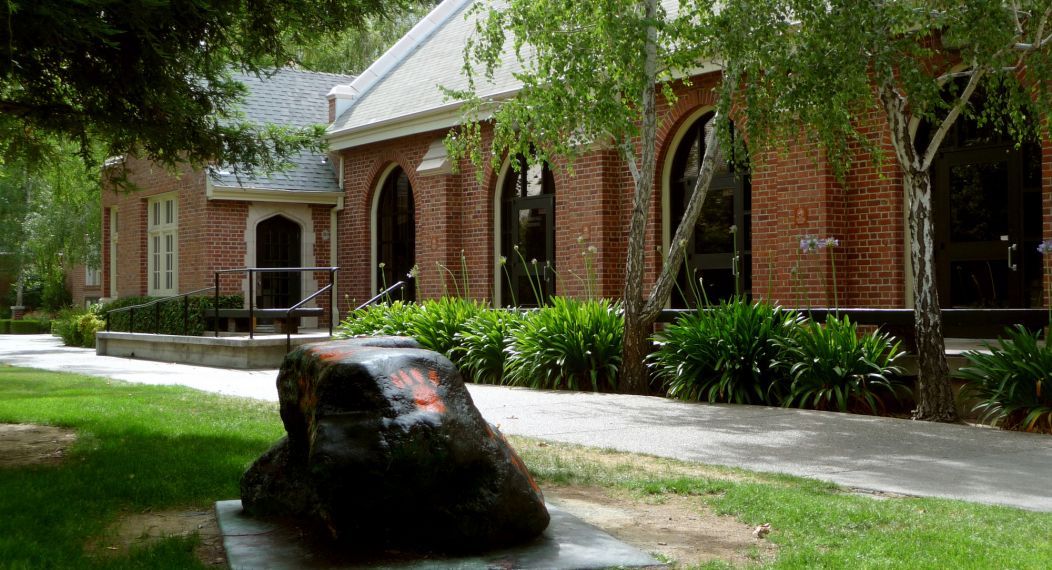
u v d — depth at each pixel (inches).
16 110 315.3
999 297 462.0
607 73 421.7
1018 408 330.0
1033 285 449.1
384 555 162.2
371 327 589.6
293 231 862.5
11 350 871.1
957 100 344.2
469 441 160.7
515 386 484.7
